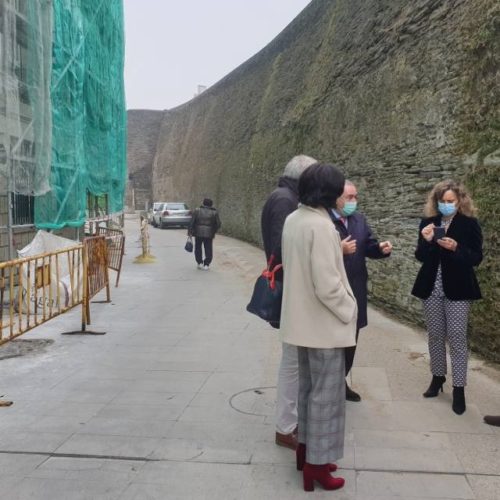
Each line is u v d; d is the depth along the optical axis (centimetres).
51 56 924
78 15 1125
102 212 1872
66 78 1045
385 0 890
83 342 649
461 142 600
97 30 1341
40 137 872
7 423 405
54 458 349
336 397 308
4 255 827
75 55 1092
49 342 646
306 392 324
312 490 307
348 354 427
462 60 603
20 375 522
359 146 951
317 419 305
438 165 655
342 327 304
